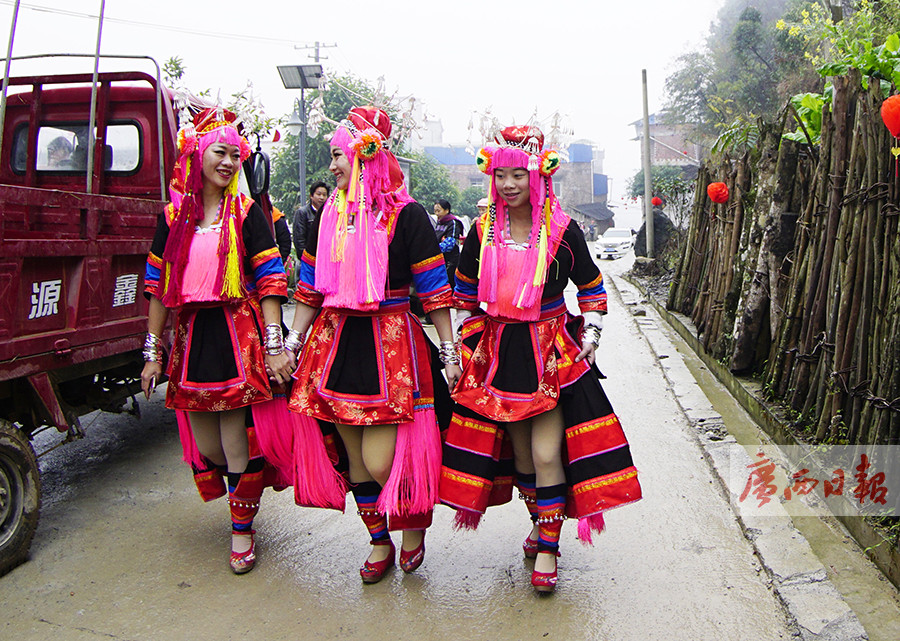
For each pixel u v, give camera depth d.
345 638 2.86
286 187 20.25
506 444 3.28
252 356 3.24
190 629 2.93
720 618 2.94
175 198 3.29
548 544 3.08
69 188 5.38
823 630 2.76
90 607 3.08
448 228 9.15
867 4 7.21
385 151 3.09
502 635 2.86
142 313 4.53
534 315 3.03
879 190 3.89
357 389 2.99
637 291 12.60
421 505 3.09
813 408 4.51
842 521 3.65
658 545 3.55
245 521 3.38
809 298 4.75
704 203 8.91
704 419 5.30
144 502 4.18
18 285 3.45
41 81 5.25
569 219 3.12
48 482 4.48
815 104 5.82
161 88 4.86
